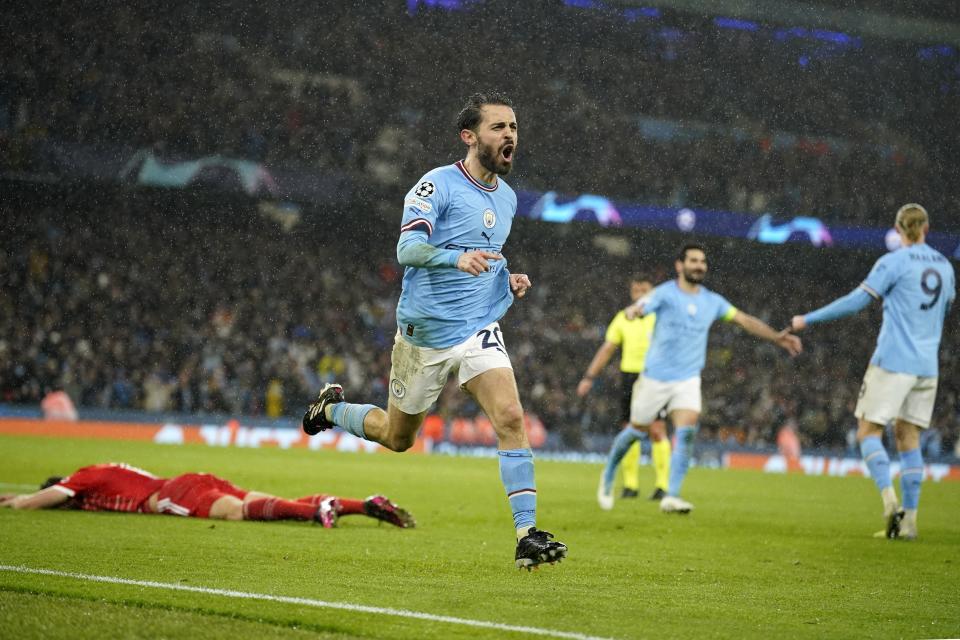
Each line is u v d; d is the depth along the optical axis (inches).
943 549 660.7
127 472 704.4
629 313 903.7
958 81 2775.6
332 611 368.2
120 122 2453.2
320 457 1705.2
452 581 452.8
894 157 2800.2
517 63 2628.0
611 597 426.3
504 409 448.5
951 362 2785.4
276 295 2736.2
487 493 1046.4
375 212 2726.4
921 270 726.5
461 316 462.6
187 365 2429.9
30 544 524.7
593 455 2410.2
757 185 2753.4
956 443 2731.3
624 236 2923.2
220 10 2487.7
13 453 1398.9
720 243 2901.1
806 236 2746.1
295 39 2539.4
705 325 912.3
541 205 2625.5
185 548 530.0
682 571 518.9
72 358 2386.8
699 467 2015.3
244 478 1152.2
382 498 673.0
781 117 2755.9
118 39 2438.5
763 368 2859.3
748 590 462.9
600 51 2657.5
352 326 2763.3
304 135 2561.5
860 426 745.6
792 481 1601.9
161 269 2672.2
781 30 2721.5
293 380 2517.2
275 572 460.8
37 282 2546.8
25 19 2391.7
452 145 2625.5
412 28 2593.5
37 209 2588.6
